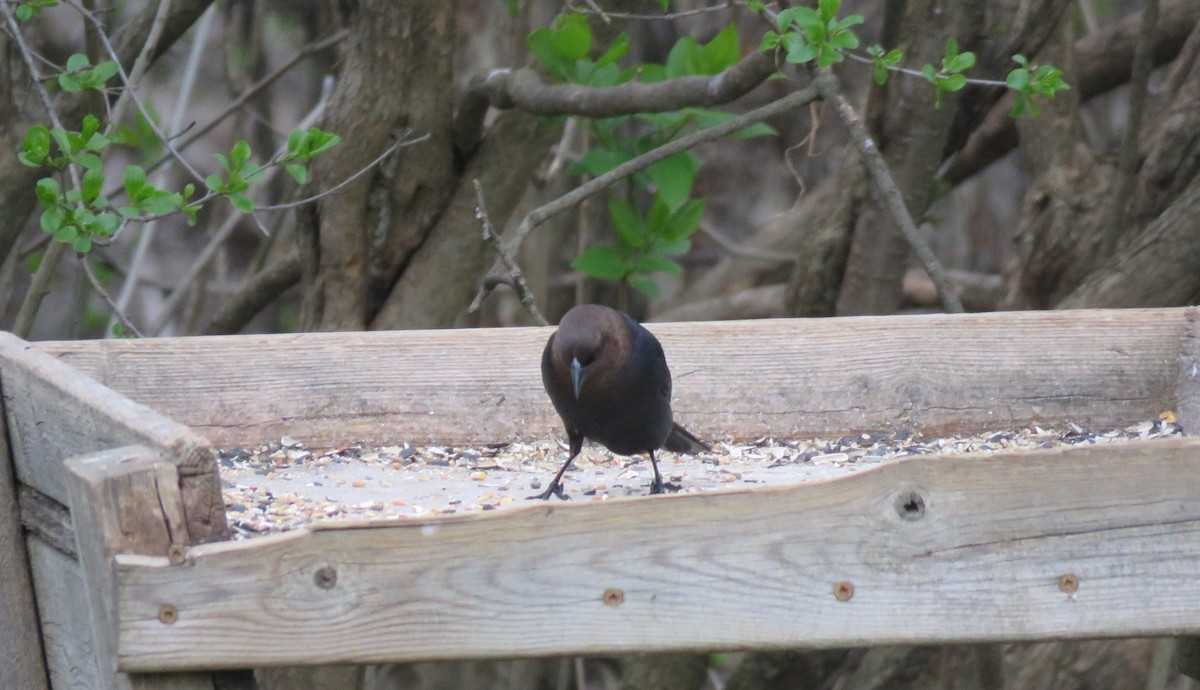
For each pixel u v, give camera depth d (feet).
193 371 30.50
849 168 44.86
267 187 65.26
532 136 43.91
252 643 19.40
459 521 19.99
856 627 20.76
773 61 36.86
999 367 32.53
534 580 20.22
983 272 73.87
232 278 80.07
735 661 61.00
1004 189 73.77
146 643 19.06
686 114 41.75
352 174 41.55
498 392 31.55
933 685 45.93
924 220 46.50
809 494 20.61
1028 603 21.01
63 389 22.76
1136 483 21.08
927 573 20.83
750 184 78.28
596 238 65.82
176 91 77.77
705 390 32.14
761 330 32.32
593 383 26.81
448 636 20.04
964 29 42.68
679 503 20.44
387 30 41.19
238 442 30.66
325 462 30.01
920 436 32.32
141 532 19.17
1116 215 43.96
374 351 31.24
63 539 23.85
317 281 42.52
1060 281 46.80
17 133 41.78
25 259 51.29
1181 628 21.22
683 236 43.75
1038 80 34.94
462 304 43.75
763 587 20.61
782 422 32.30
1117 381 32.65
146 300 75.41
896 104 43.27
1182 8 51.85
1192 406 31.94
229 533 20.18
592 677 70.85
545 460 30.73
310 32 74.02
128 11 67.97
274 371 30.91
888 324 32.50
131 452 19.67
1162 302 40.09
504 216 44.29
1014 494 20.89
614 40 45.34
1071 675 45.52
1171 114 44.06
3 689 25.59
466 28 67.41
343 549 19.66
